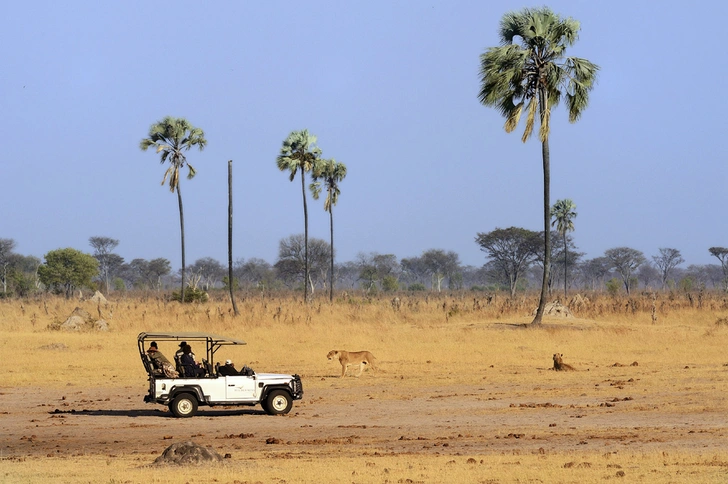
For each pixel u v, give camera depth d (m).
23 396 86.50
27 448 57.91
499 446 56.78
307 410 76.19
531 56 152.50
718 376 96.50
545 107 151.50
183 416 71.94
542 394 84.81
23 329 164.25
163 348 130.00
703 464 46.97
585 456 50.50
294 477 43.41
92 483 41.59
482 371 106.00
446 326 158.62
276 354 125.56
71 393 88.69
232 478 43.03
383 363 115.62
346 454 53.34
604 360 117.69
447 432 63.69
